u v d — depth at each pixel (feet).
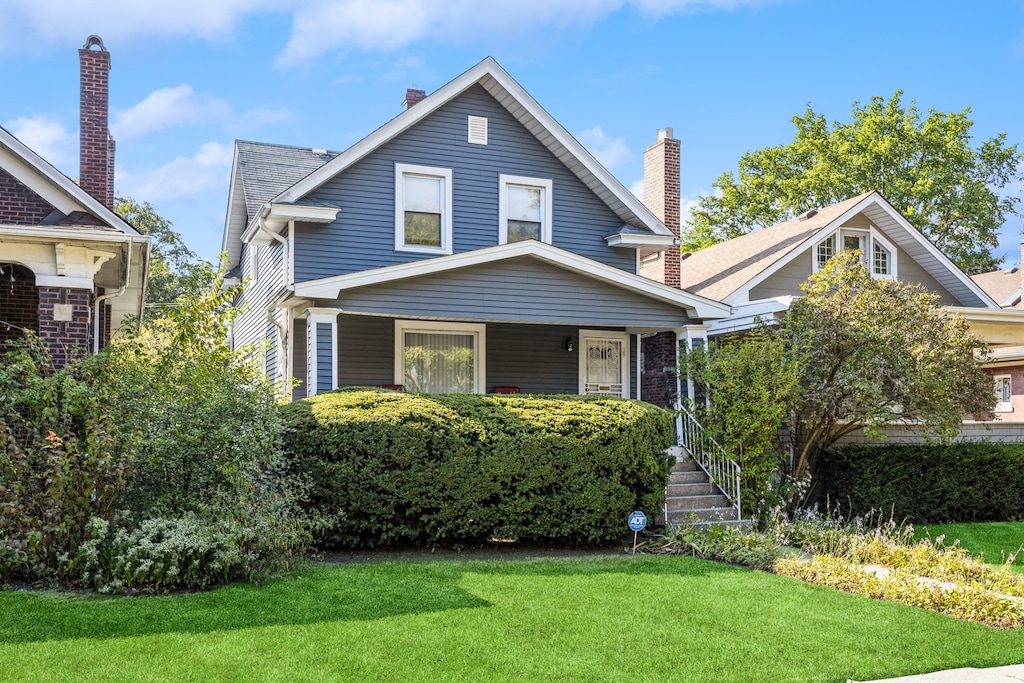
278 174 63.77
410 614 26.14
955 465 53.93
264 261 64.90
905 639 25.41
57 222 40.11
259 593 27.78
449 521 37.47
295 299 47.11
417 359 56.03
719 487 48.55
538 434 38.81
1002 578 33.19
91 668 20.31
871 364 47.62
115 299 59.36
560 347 60.29
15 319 47.91
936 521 53.31
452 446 37.29
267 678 20.24
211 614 25.09
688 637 25.03
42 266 38.47
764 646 24.39
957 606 28.76
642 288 51.80
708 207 140.15
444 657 22.33
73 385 30.04
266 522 30.30
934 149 123.34
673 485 48.24
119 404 30.94
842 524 48.98
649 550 40.16
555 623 25.95
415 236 56.39
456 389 56.80
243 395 33.81
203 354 35.53
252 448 31.55
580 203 61.41
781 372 47.60
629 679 21.31
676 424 55.31
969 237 128.57
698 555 38.47
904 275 72.64
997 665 23.45
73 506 28.81
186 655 21.50
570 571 33.63
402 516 37.45
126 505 30.86
